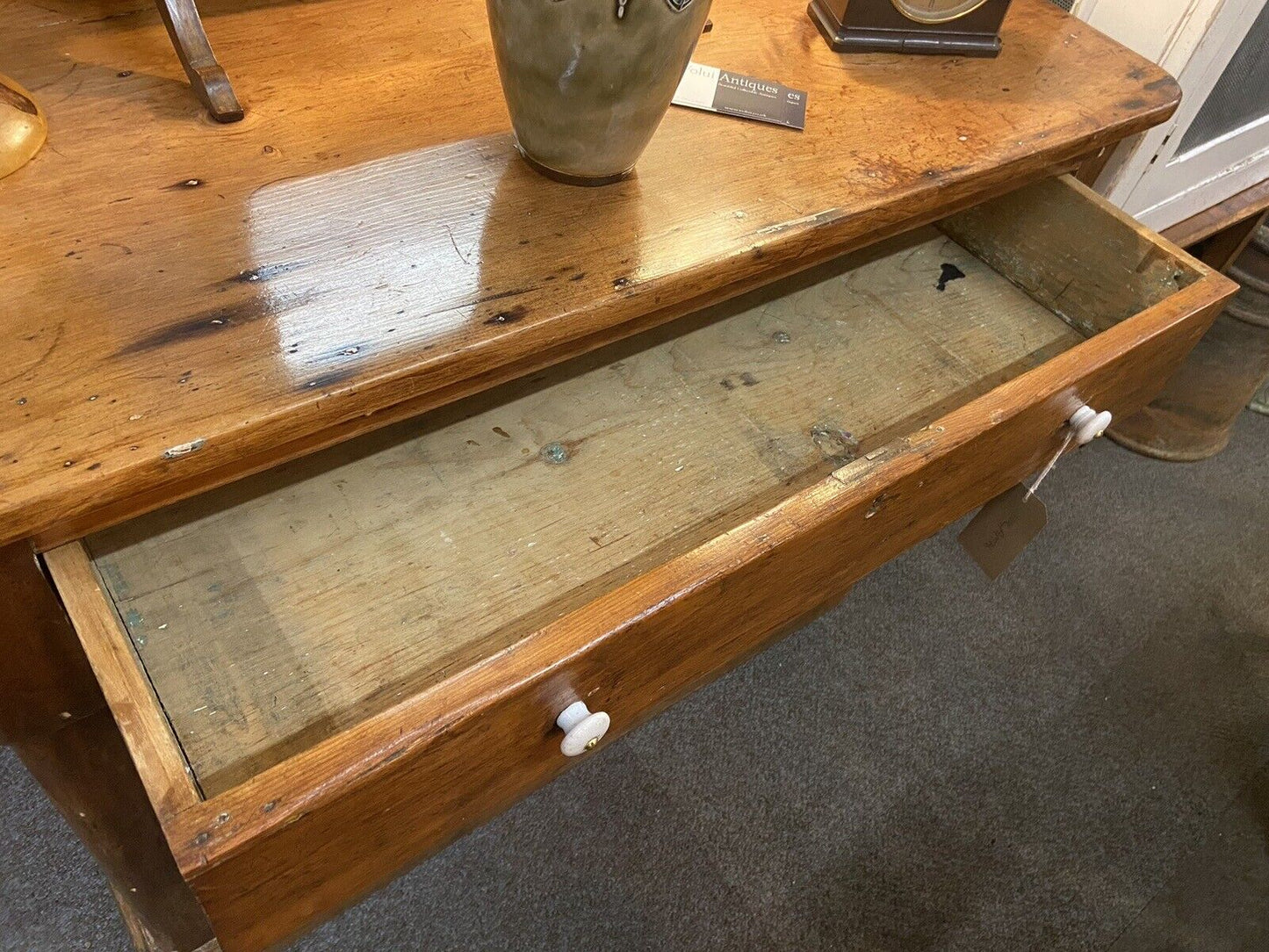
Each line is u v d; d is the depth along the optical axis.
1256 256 1.31
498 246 0.63
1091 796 1.08
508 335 0.58
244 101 0.69
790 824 1.02
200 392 0.51
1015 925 0.98
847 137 0.78
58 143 0.63
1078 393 0.76
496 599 0.64
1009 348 0.91
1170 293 0.86
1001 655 1.20
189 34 0.66
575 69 0.59
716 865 0.98
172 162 0.64
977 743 1.11
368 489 0.68
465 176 0.68
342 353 0.55
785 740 1.09
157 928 0.84
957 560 1.30
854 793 1.05
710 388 0.81
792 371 0.84
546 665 0.50
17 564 0.49
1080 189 0.91
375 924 0.91
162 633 0.58
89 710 0.61
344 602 0.62
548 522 0.69
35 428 0.48
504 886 0.94
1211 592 1.30
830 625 1.21
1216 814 1.09
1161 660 1.22
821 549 0.65
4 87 0.62
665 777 1.04
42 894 0.89
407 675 0.59
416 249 0.62
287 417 0.52
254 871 0.44
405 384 0.55
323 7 0.80
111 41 0.72
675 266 0.64
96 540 0.62
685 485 0.73
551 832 0.98
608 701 0.60
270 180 0.64
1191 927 1.00
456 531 0.67
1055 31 0.97
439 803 0.53
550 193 0.68
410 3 0.83
